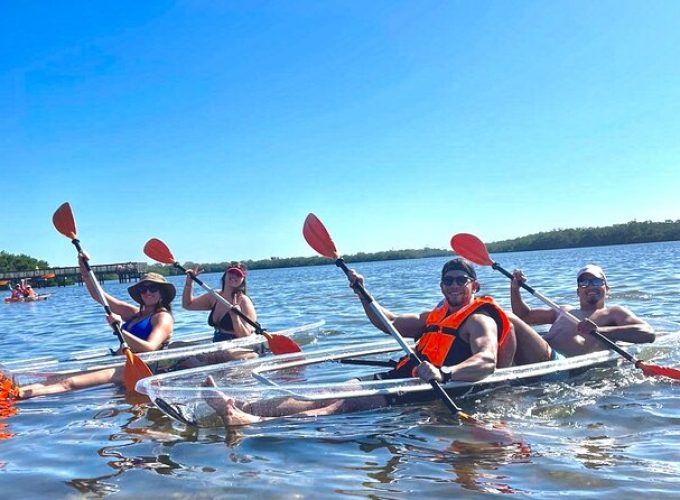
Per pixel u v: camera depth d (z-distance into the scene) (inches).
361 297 219.3
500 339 193.3
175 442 156.6
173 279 3031.5
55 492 126.4
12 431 176.1
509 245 3686.0
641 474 123.0
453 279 193.3
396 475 128.8
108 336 428.5
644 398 180.7
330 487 123.6
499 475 126.4
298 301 660.7
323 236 230.5
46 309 824.3
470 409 176.1
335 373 234.7
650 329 225.0
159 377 195.3
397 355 263.0
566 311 230.2
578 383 199.6
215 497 120.6
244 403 171.5
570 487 118.7
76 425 179.0
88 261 273.4
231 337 289.0
